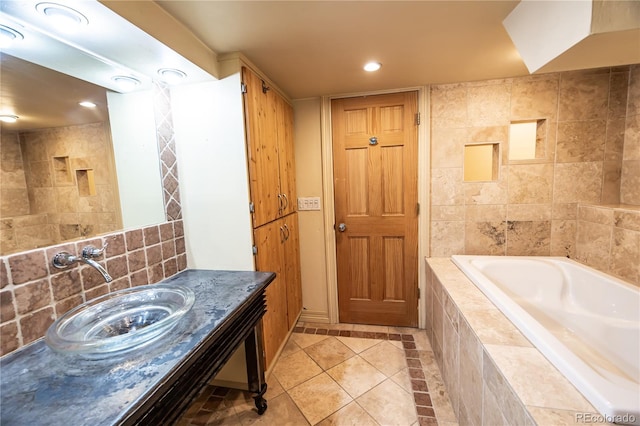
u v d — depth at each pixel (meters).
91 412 0.63
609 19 0.97
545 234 2.13
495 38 1.42
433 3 1.12
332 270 2.50
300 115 2.41
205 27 1.22
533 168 2.10
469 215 2.23
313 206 2.48
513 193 2.15
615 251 1.76
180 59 1.22
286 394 1.69
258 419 1.52
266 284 1.44
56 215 1.02
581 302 1.77
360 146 2.34
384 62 1.69
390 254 2.41
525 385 0.88
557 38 1.12
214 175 1.57
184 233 1.64
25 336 0.90
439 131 2.19
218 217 1.60
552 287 1.90
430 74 1.92
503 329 1.21
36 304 0.93
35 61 0.97
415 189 2.29
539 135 2.11
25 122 0.94
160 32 1.06
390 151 2.30
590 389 0.81
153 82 1.45
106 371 0.77
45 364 0.81
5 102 0.88
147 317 1.11
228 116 1.51
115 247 1.23
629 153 1.92
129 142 1.33
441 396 1.64
